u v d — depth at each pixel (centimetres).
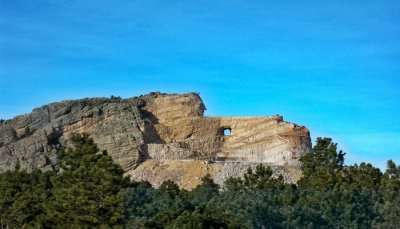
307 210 10975
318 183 12862
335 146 14612
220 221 9238
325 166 14212
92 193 9931
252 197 11488
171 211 9569
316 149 14688
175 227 8869
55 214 10081
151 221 9394
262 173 13750
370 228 11125
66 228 9988
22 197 10906
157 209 10681
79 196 9894
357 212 11319
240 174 18462
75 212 9931
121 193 10169
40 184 11631
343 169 14112
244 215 10369
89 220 9756
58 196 10150
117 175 10150
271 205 11175
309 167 14500
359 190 12388
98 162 10094
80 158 10512
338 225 10981
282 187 12975
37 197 10906
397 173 13262
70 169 10488
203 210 9369
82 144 10762
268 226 10500
